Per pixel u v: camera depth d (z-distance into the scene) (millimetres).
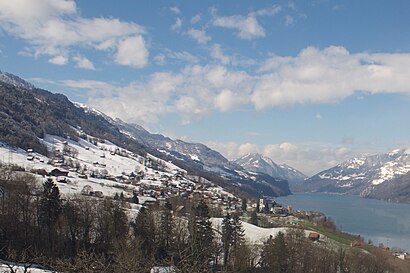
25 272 46219
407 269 148875
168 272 37125
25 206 109188
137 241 87438
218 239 125312
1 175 129875
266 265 114062
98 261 35156
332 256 135375
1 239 98750
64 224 108688
